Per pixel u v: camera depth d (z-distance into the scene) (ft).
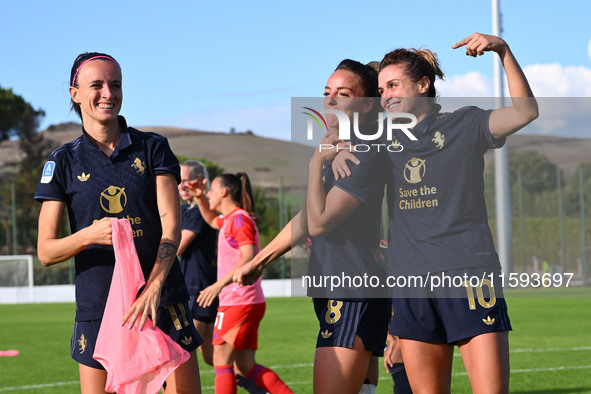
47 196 11.56
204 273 22.38
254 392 20.13
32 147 188.75
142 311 10.96
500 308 11.21
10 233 143.84
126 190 11.71
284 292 95.30
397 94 11.87
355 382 12.10
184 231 22.16
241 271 12.68
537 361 30.35
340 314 12.18
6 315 68.08
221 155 387.75
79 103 11.82
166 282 11.86
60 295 100.94
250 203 20.71
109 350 10.92
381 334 12.37
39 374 28.76
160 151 12.00
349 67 12.57
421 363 11.71
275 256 12.62
